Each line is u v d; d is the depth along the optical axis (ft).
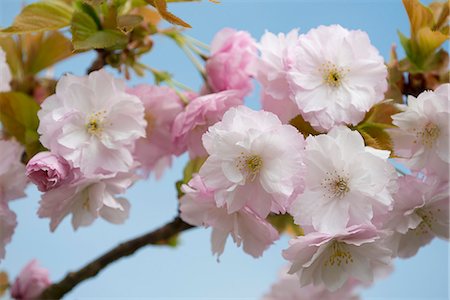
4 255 2.53
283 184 2.34
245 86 2.60
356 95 2.42
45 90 2.77
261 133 2.33
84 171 2.43
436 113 2.43
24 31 2.48
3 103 2.56
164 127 2.60
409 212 2.46
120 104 2.46
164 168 2.72
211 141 2.35
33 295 2.98
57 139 2.42
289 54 2.46
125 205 2.54
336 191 2.36
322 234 2.34
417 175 2.48
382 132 2.42
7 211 2.52
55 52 2.82
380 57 2.47
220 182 2.35
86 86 2.45
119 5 2.53
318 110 2.41
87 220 2.52
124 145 2.48
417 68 2.56
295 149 2.34
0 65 2.63
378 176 2.34
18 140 2.57
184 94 2.62
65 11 2.51
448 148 2.44
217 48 2.64
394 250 2.51
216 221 2.43
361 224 2.35
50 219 2.49
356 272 2.40
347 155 2.35
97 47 2.46
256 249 2.44
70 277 2.77
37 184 2.41
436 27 2.57
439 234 2.51
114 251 2.75
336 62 2.44
